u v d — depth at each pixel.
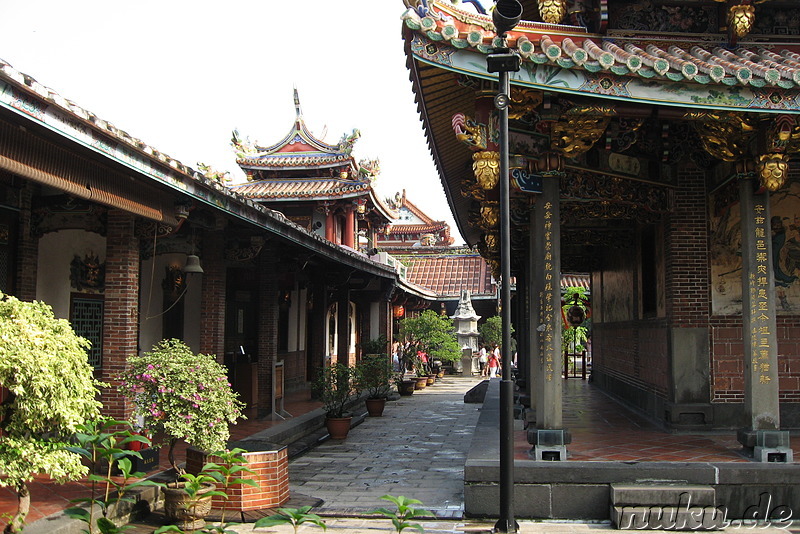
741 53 8.34
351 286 22.66
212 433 7.55
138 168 7.73
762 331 8.13
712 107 7.50
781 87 7.37
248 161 29.94
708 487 7.39
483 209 10.94
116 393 9.06
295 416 15.34
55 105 6.17
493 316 39.97
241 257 13.17
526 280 15.23
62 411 5.07
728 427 10.13
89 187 7.68
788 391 10.16
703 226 10.34
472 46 7.28
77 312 11.01
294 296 21.80
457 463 11.55
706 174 10.30
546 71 7.41
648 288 12.16
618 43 8.62
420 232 49.62
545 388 8.16
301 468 11.12
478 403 21.44
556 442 8.02
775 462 7.76
